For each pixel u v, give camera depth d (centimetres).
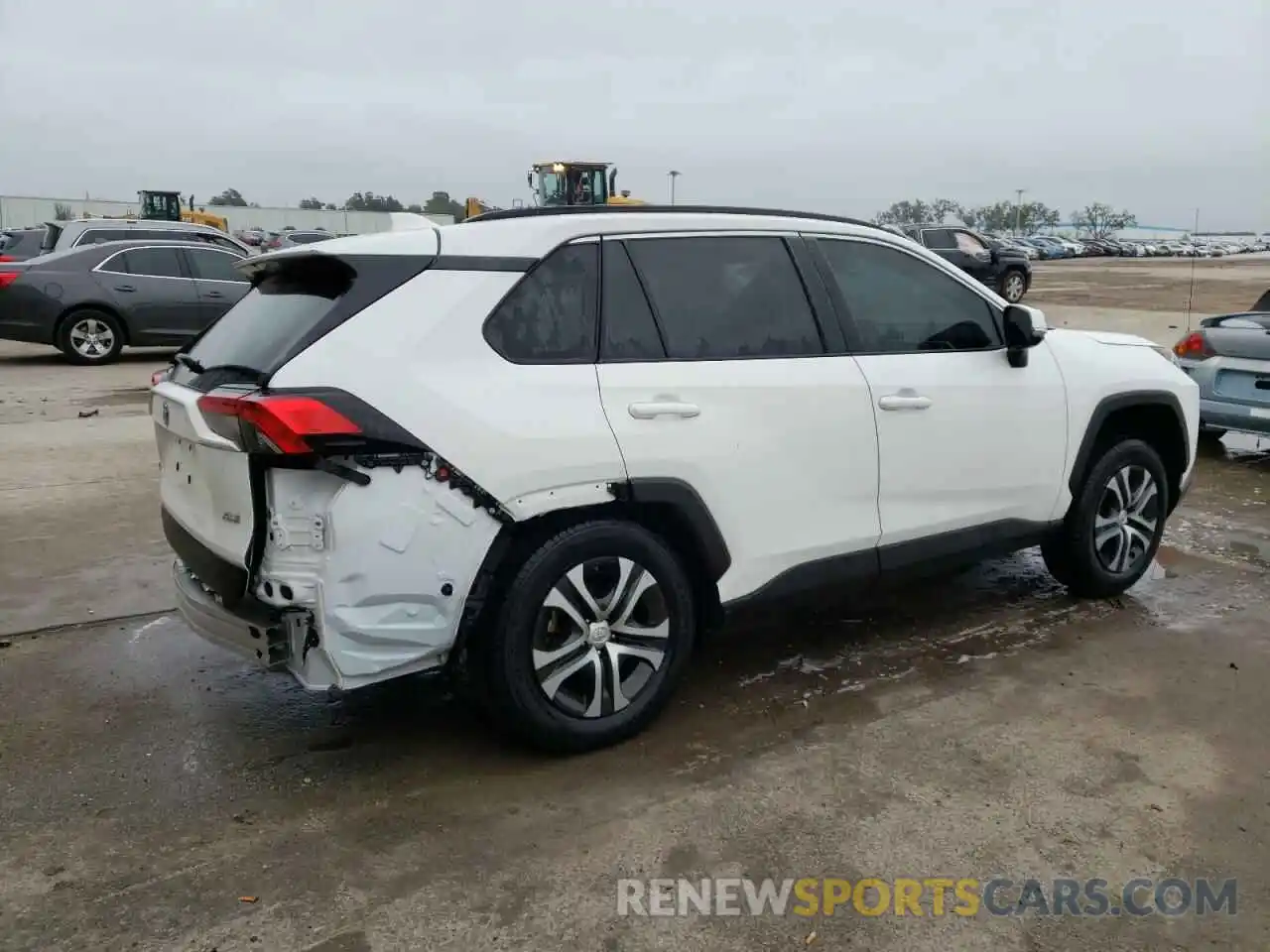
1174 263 5772
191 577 346
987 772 333
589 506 335
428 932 256
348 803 315
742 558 364
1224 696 389
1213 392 780
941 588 516
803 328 382
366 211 6581
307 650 296
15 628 457
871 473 391
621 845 293
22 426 896
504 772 334
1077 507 471
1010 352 431
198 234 1579
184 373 348
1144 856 288
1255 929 258
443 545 303
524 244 329
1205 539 600
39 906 265
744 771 334
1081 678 406
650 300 349
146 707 382
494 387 312
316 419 280
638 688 351
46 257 1318
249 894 270
